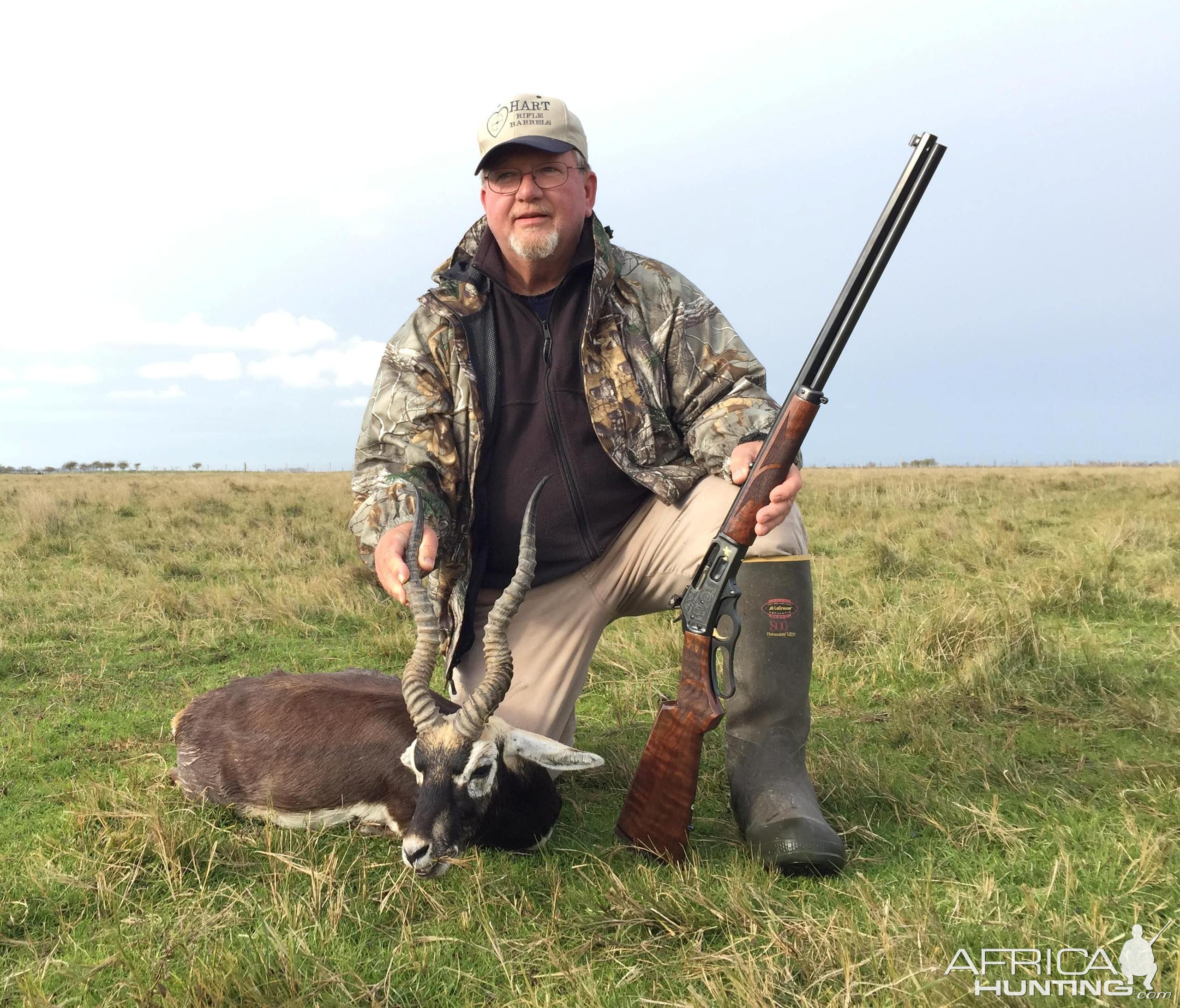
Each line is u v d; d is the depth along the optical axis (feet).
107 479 114.62
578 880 10.84
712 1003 8.09
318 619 25.66
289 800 12.26
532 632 13.76
